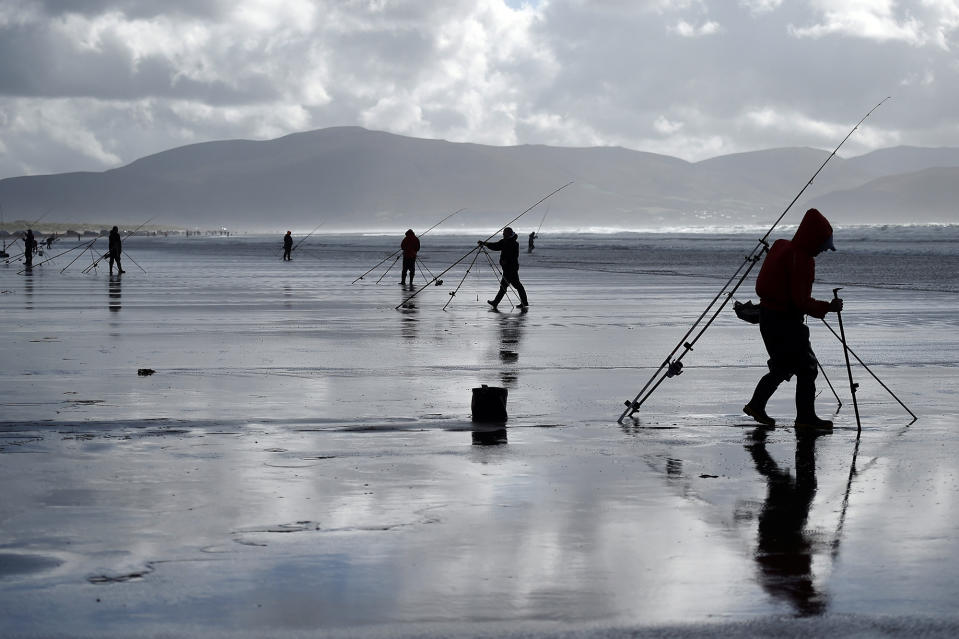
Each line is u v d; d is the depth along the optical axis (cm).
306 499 1238
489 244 4441
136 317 3959
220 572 969
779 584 941
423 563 997
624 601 895
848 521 1158
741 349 2914
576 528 1120
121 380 2272
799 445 1605
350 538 1078
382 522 1141
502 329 3519
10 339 3141
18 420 1769
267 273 8175
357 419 1798
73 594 909
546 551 1035
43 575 959
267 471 1390
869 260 10519
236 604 886
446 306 4600
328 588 926
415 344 3039
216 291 5744
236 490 1280
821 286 6116
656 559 1012
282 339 3166
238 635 818
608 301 4938
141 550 1035
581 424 1775
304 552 1029
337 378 2319
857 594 916
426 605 884
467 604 886
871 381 2317
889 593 920
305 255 13688
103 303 4741
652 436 1672
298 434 1661
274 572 969
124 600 895
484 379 2317
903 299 4959
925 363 2616
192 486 1300
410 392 2116
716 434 1695
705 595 912
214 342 3070
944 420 1839
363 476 1364
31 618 854
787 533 1109
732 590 925
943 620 855
